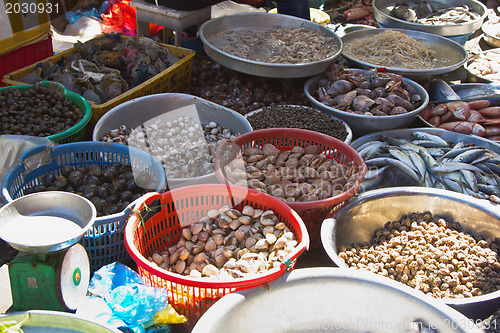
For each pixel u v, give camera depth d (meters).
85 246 2.25
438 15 5.46
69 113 2.99
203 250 2.29
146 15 4.18
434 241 2.47
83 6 5.09
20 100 3.02
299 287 1.92
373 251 2.44
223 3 5.24
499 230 2.46
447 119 3.67
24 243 1.66
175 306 2.03
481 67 4.73
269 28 4.58
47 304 1.84
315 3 5.98
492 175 2.99
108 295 1.97
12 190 2.37
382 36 4.60
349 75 3.79
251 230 2.29
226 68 4.13
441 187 3.01
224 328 1.76
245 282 1.85
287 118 3.29
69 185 2.56
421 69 3.97
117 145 2.72
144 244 2.28
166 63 3.80
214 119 3.38
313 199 2.48
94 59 3.69
